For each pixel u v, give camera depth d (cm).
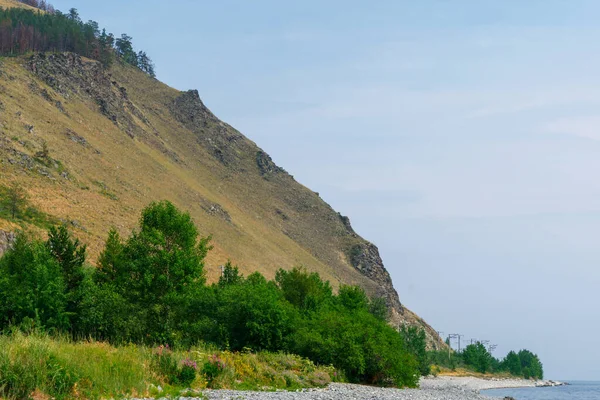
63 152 14912
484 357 19912
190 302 5131
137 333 4703
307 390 3672
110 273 5772
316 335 5072
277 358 4262
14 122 14212
